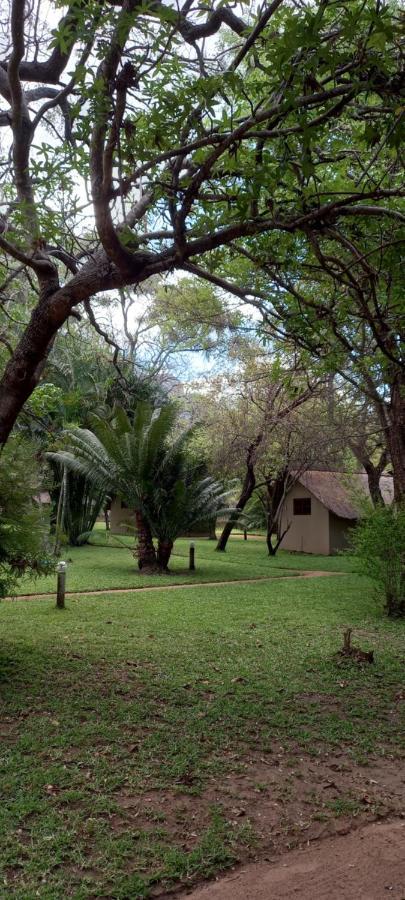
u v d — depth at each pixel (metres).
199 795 4.24
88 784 4.26
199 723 5.48
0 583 7.07
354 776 4.68
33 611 10.99
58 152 4.93
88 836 3.67
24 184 5.46
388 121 3.84
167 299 14.00
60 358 17.69
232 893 3.27
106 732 5.17
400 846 3.78
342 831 3.93
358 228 6.06
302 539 27.38
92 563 20.03
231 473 25.02
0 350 7.96
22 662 7.27
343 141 6.04
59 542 11.43
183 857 3.50
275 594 13.91
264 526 36.19
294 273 6.80
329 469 26.88
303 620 10.70
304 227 4.90
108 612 11.04
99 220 4.51
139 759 4.71
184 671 7.15
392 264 5.90
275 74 3.58
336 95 3.73
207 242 4.96
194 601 12.66
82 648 8.12
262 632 9.56
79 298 5.33
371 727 5.65
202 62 4.21
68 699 5.98
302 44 3.30
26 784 4.21
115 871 3.35
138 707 5.81
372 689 6.73
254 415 22.70
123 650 8.09
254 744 5.15
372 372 8.64
